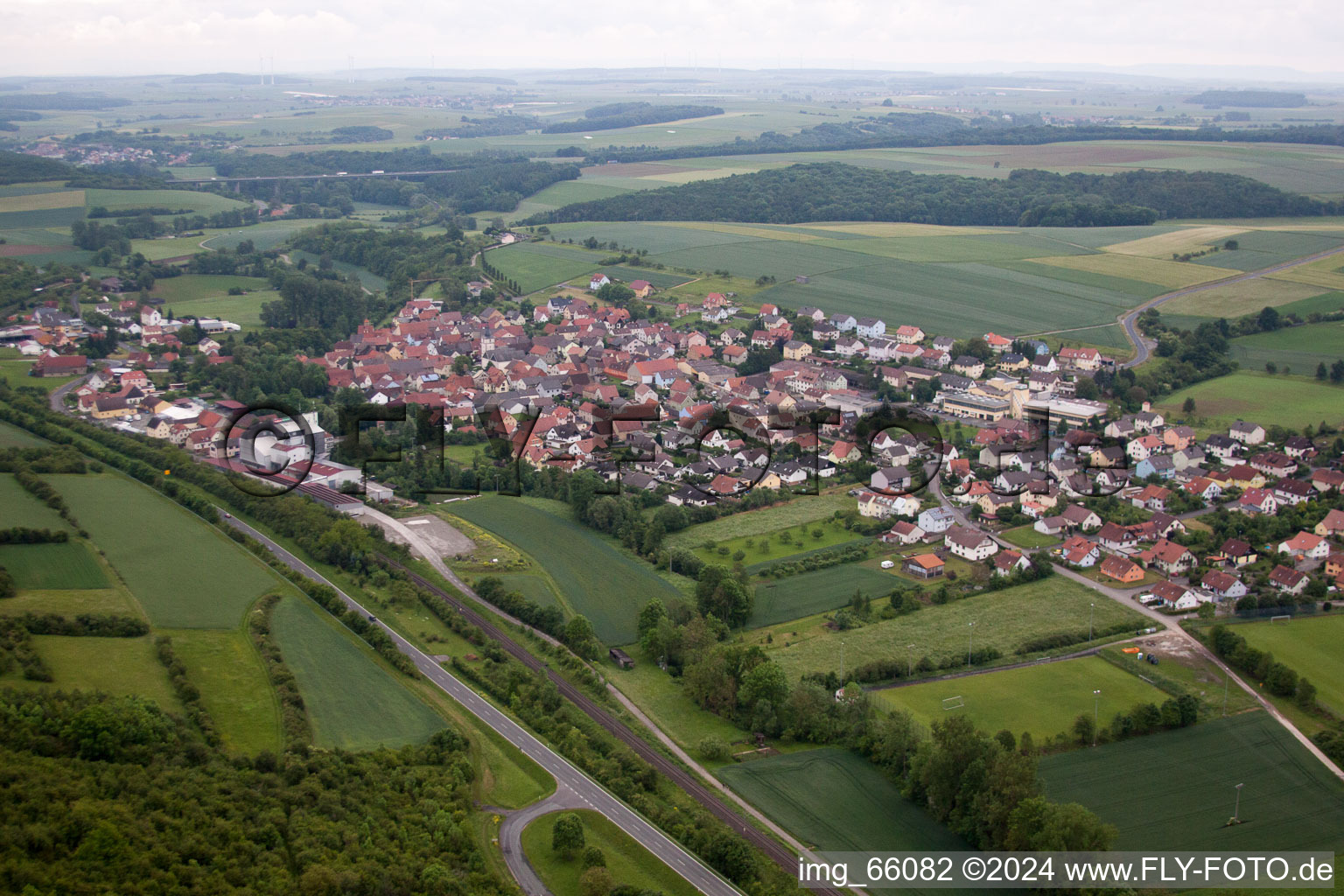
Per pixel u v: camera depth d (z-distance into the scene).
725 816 154.38
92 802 129.38
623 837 147.12
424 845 140.00
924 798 157.00
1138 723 173.38
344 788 148.25
